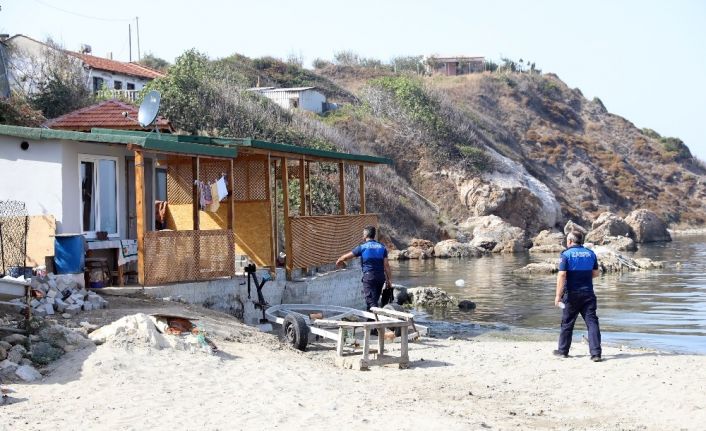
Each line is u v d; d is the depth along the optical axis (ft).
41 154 55.72
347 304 78.02
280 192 117.91
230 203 62.13
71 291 48.47
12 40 149.89
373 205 187.11
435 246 176.76
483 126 293.84
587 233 217.56
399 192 204.74
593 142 327.06
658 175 341.00
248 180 69.92
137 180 54.44
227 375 37.96
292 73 290.56
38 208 55.72
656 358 47.57
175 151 56.65
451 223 206.69
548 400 37.81
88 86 165.58
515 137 310.04
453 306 88.69
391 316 55.16
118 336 39.86
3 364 35.12
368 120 235.61
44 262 53.72
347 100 281.95
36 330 39.32
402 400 35.88
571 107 361.30
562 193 285.23
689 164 360.07
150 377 36.17
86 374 35.60
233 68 273.75
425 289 92.07
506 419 33.47
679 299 93.40
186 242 57.72
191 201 70.74
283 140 175.63
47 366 36.65
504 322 75.82
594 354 46.70
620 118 369.30
